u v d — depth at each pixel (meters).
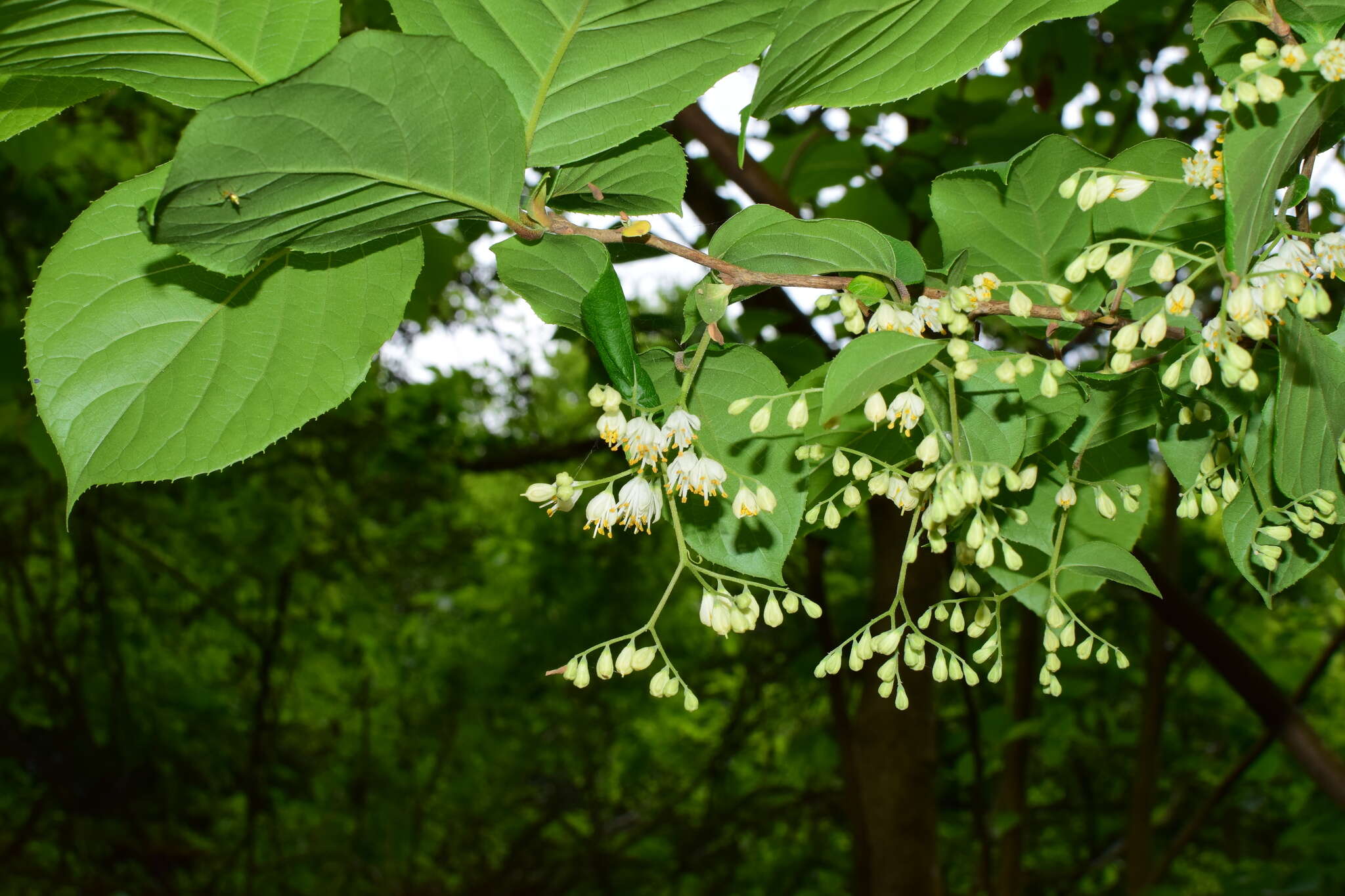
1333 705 2.10
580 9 0.40
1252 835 1.92
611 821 2.36
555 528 2.04
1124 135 1.18
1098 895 2.16
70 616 2.12
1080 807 2.02
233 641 2.26
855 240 0.42
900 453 0.47
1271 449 0.42
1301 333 0.40
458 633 2.45
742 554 0.45
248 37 0.40
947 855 2.13
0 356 0.76
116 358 0.44
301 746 2.29
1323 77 0.38
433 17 0.40
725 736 2.08
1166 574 0.85
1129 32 1.22
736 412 0.43
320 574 2.06
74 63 0.41
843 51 0.42
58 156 1.63
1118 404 0.46
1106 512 0.47
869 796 1.09
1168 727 1.91
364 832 2.22
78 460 0.43
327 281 0.44
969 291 0.42
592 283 0.43
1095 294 0.46
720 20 0.41
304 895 2.15
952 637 1.29
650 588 2.13
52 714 1.87
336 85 0.37
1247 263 0.39
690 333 0.43
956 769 1.81
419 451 1.90
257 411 0.44
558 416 2.30
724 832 2.21
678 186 0.43
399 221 0.41
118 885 1.96
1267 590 0.46
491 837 2.34
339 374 0.44
